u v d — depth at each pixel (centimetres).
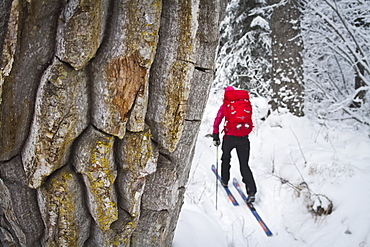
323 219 356
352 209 341
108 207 187
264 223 367
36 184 176
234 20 998
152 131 197
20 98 163
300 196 391
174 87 186
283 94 594
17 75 158
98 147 175
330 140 513
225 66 1014
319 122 609
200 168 461
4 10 146
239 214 381
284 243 347
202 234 298
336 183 380
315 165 420
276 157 483
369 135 567
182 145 214
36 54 160
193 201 372
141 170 187
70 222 185
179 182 226
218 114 410
